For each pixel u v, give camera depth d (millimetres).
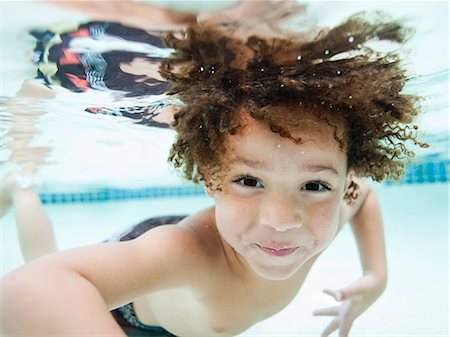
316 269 4922
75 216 8422
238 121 1782
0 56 1935
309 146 1727
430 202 7859
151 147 4789
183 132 2268
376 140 2129
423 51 2070
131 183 8117
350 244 6066
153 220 3469
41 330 1278
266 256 1888
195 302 2328
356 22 1680
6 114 3119
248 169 1771
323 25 1671
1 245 6527
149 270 1763
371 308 3652
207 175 2043
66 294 1355
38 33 1712
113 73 2180
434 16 1725
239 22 1618
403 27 1794
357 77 1968
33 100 2742
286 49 1806
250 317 2525
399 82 2383
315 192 1802
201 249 2070
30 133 3812
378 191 8719
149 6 1517
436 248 5379
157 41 1773
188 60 1941
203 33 1701
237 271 2289
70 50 1869
